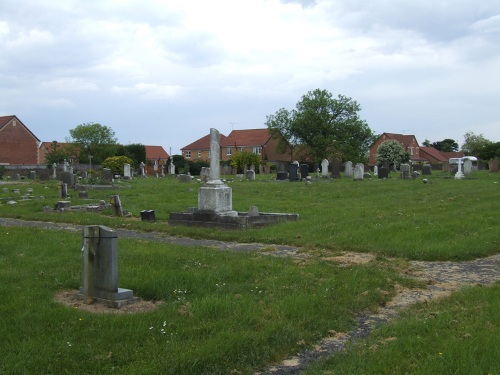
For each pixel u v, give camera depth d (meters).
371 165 100.38
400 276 9.58
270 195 27.97
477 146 125.44
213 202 16.81
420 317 7.00
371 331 6.70
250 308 7.16
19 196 28.69
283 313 7.02
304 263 10.56
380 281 8.95
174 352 5.66
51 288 8.42
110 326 6.47
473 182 37.84
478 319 6.68
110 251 7.57
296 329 6.52
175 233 15.49
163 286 8.33
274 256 11.52
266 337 6.17
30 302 7.41
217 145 17.38
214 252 11.69
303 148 85.50
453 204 21.41
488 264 10.94
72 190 32.91
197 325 6.55
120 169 62.56
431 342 5.85
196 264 10.19
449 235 13.64
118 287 8.11
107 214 20.58
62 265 10.12
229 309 7.12
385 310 7.71
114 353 5.67
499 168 61.44
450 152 135.12
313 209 20.56
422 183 37.22
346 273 9.50
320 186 34.91
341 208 20.72
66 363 5.39
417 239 13.02
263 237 14.07
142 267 9.70
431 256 11.44
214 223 16.47
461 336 6.03
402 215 17.64
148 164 86.31
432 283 9.28
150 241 13.68
